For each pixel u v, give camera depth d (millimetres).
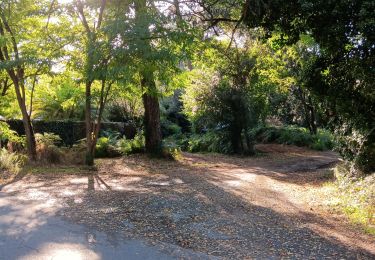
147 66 10766
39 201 7273
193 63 19406
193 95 19547
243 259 5027
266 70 19875
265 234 6164
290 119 31016
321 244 5891
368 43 7617
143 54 10148
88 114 12234
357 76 8781
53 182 9352
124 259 4684
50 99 19219
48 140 13539
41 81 14281
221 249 5340
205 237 5789
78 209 6805
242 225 6539
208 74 19656
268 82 20609
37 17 12031
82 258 4637
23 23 12039
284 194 9664
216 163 15656
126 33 9805
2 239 5156
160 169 12734
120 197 7863
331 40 8430
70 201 7367
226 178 11398
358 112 9398
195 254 4996
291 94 26484
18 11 11727
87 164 12289
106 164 13039
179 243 5441
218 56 18812
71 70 11922
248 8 9961
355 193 8930
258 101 19938
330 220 7422
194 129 25250
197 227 6227
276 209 7895
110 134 18234
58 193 8047
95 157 15055
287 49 18750
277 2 8852
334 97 9516
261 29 11516
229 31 17703
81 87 14430
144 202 7516
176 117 28922
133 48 9797
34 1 11875
